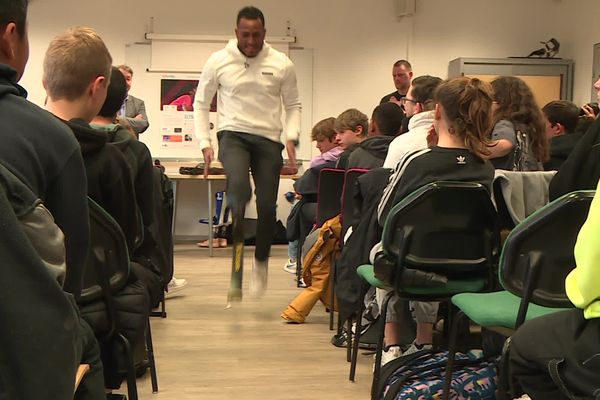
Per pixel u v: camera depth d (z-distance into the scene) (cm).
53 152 138
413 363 243
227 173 369
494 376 232
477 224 224
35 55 724
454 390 227
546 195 223
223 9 741
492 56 762
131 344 199
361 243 305
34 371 97
